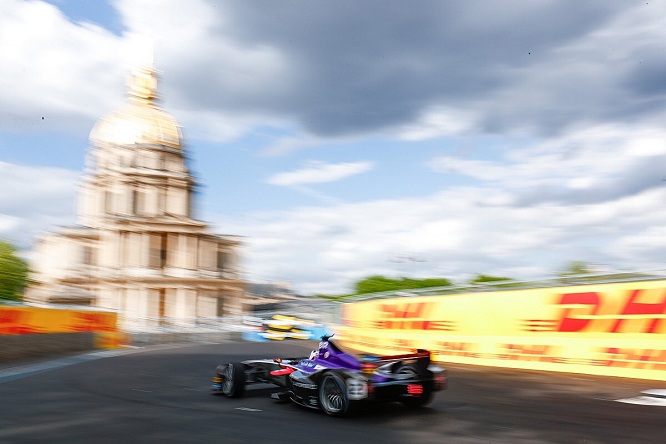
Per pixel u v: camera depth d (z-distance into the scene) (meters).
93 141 88.25
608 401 12.10
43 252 88.75
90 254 85.31
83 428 9.31
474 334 21.95
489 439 8.52
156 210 83.50
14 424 9.67
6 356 23.00
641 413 10.57
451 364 21.50
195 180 88.62
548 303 19.38
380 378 10.23
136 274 79.38
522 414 10.55
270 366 12.45
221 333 49.00
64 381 16.08
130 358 25.09
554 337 19.03
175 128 88.75
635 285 17.02
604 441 8.34
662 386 14.34
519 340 20.06
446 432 8.99
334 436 8.68
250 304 106.25
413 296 25.91
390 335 26.30
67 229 85.06
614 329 17.38
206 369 19.69
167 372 18.66
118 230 80.31
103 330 33.16
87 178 88.44
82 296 76.75
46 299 74.25
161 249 83.06
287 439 8.48
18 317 24.30
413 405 11.28
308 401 10.87
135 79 89.06
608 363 17.23
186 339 45.66
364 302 29.98
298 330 48.22
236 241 91.62
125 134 85.19
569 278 19.44
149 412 10.80
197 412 10.80
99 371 19.06
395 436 8.70
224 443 8.23
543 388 14.30
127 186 83.25
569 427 9.34
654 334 16.38
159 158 85.25
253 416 10.36
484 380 16.12
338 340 38.25
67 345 28.52
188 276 81.94
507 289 21.34
